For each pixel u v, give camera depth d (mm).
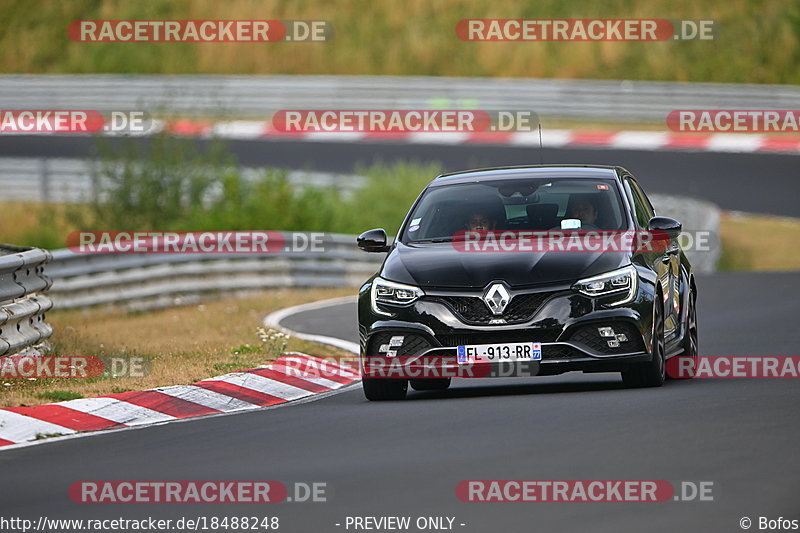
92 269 62906
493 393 36938
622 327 34406
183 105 134125
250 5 157125
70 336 50844
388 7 158625
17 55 157250
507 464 24359
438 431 29031
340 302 69750
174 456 27734
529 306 34375
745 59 151750
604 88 135000
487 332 34312
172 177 88562
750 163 122500
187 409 36188
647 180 115438
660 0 154875
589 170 39469
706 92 134125
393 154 124562
